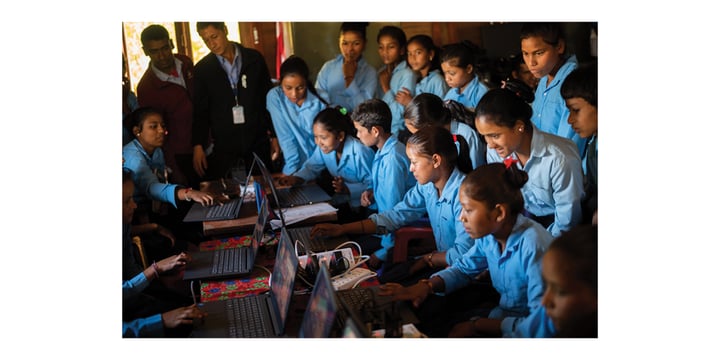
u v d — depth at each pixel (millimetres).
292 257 2924
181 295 3854
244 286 3365
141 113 4402
